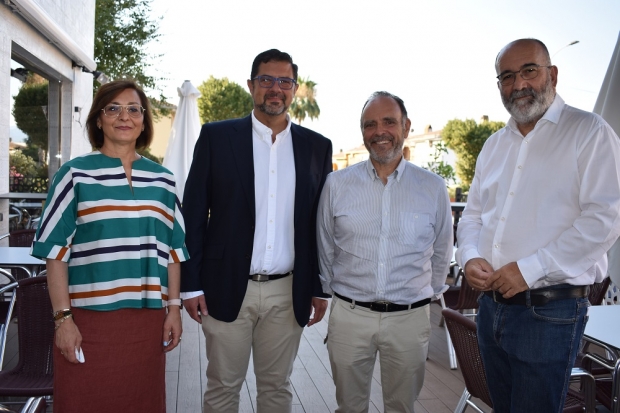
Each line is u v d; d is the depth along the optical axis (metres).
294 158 2.48
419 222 2.34
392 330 2.33
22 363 2.55
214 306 2.39
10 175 7.12
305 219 2.46
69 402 1.93
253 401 3.32
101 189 1.93
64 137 8.49
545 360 1.84
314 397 3.42
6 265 3.54
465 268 2.03
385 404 2.49
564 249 1.77
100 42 14.57
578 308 1.85
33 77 7.48
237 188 2.38
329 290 2.56
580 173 1.81
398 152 2.31
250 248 2.38
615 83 2.61
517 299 1.89
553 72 1.93
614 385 2.19
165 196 2.06
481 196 2.12
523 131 1.99
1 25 5.36
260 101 2.41
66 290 1.91
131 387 1.99
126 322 1.96
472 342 2.18
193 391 3.44
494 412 2.10
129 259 1.95
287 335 2.52
